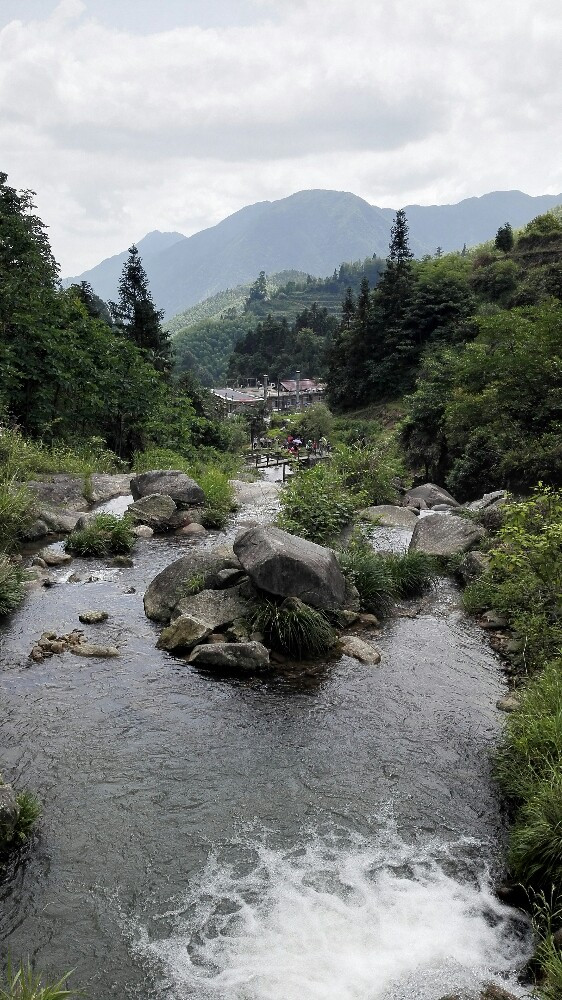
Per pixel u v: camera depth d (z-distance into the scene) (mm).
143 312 43188
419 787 7191
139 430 30141
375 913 5527
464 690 9352
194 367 182875
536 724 7188
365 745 7949
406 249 71250
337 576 11602
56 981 4863
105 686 9117
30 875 5824
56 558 14320
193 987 4848
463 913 5551
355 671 9812
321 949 5176
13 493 16188
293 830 6488
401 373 65312
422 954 5152
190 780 7195
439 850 6273
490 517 15984
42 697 8758
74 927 5332
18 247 24578
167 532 17422
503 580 12250
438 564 14609
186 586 11586
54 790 6938
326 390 78938
